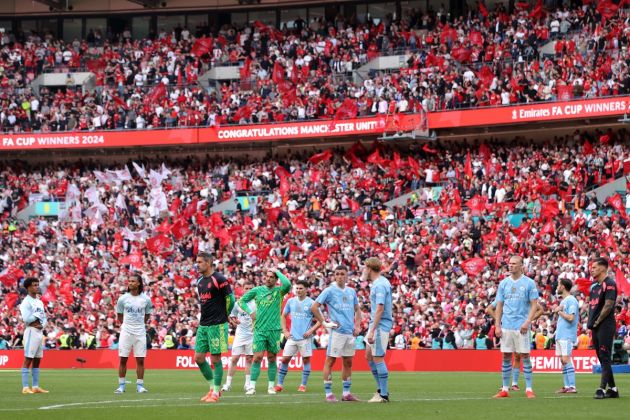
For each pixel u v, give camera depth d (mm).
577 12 64125
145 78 73188
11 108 72500
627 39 60188
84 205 66875
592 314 21219
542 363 39562
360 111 65438
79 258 59188
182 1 79312
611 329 21109
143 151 73938
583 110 57969
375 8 74688
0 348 49625
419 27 71000
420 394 25094
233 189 66062
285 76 70125
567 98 59000
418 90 64625
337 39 71500
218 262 55219
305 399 22969
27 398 23984
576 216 51219
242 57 72812
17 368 47625
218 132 68312
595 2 63688
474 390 27172
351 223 57000
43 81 74750
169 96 71812
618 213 51656
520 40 63969
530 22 65000
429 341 43969
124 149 73938
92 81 73812
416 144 66562
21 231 65125
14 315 51094
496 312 22797
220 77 72875
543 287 45125
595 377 34656
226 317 22031
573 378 25000
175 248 58031
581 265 45906
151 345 47688
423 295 47219
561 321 25156
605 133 61750
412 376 36750
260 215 62250
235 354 27797
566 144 60500
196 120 69438
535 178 56312
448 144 66188
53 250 61969
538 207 55156
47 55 75688
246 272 52469
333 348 21828
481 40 65438
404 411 18672
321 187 63312
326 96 67625
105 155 74750
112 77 73812
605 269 21125
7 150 73625
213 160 70375
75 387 29594
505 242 50625
